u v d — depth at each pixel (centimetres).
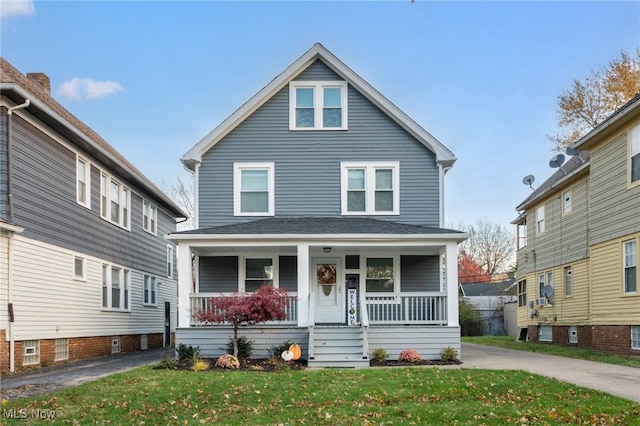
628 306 1723
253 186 1889
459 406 938
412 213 1870
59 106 2169
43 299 1630
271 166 1889
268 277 1859
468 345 2467
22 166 1527
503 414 877
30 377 1319
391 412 899
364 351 1484
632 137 1708
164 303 2947
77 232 1869
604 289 1888
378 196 1889
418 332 1602
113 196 2242
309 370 1347
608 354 1795
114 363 1719
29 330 1545
